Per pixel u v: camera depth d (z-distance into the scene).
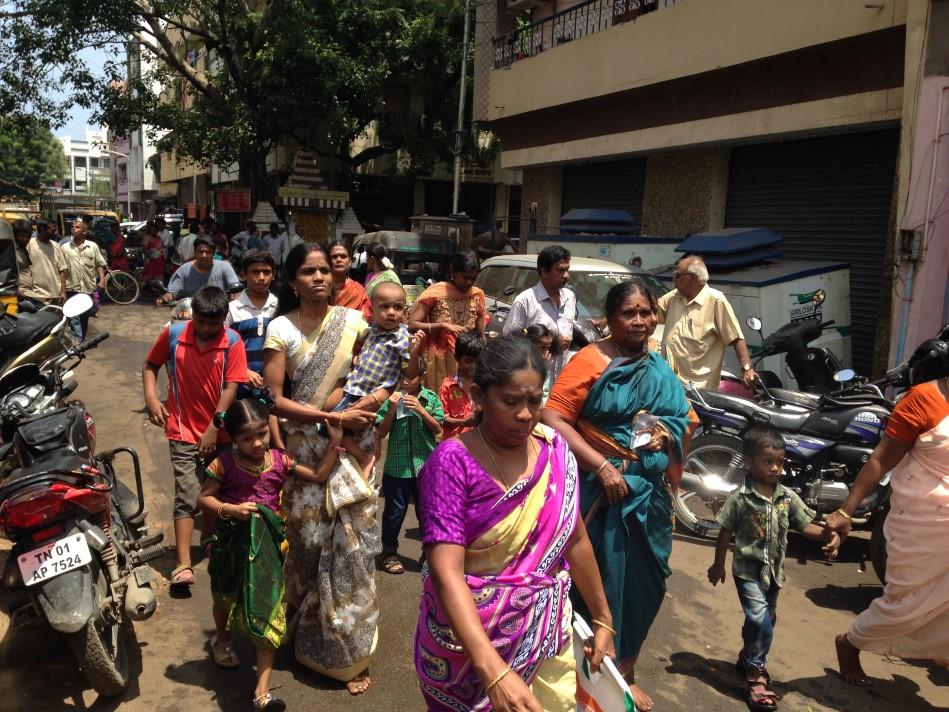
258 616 3.10
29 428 3.46
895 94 8.27
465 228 15.34
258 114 20.64
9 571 3.17
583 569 2.36
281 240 16.89
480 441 2.15
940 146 6.86
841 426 5.03
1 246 7.79
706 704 3.50
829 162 9.95
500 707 1.90
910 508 3.30
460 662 2.16
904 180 7.16
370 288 6.95
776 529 3.57
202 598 4.19
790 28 9.14
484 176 25.75
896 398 5.86
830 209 9.95
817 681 3.74
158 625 3.89
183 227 26.52
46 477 3.17
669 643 4.03
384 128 24.06
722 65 10.18
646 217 13.23
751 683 3.51
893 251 7.46
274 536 3.24
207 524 4.37
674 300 6.05
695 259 5.90
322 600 3.37
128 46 21.53
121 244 17.86
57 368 4.52
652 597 3.20
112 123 21.52
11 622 3.50
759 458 3.59
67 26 18.95
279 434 3.95
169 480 5.89
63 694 3.31
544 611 2.16
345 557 3.37
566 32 14.56
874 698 3.63
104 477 3.56
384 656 3.70
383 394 3.42
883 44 8.30
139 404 8.08
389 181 25.78
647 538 3.13
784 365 7.35
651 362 3.18
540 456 2.18
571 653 2.31
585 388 3.15
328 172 25.62
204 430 4.39
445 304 5.93
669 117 11.71
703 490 5.29
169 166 46.44
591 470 3.06
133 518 4.21
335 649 3.36
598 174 14.83
